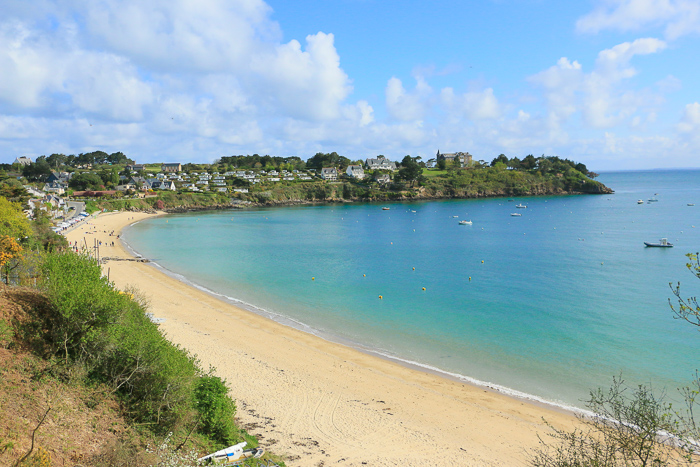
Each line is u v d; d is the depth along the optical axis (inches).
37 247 2048.5
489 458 830.5
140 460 585.0
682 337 1510.8
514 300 2009.1
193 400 769.6
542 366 1291.8
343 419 960.3
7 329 697.0
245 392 1066.1
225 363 1242.6
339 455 812.0
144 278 2374.5
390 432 914.7
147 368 740.0
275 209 7682.1
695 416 982.4
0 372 628.7
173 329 1509.6
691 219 5128.0
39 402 611.2
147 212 6722.4
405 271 2701.8
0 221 1985.7
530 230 4611.2
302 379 1167.0
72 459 546.0
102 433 624.4
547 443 884.6
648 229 4399.6
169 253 3294.8
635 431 540.1
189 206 7524.6
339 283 2388.0
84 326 750.5
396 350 1419.8
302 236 4362.7
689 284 2253.9
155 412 722.8
